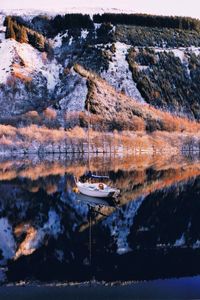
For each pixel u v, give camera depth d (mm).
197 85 135000
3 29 148875
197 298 19375
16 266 22562
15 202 37062
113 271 21875
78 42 149625
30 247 25344
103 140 102938
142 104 121875
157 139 108438
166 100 126875
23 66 135875
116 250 24531
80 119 108312
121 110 114312
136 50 139375
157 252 24359
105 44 143125
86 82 120188
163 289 19734
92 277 21109
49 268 22234
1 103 121688
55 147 98625
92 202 37000
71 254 24172
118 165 68312
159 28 154500
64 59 144500
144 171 59031
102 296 19109
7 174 55344
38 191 42156
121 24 154125
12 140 97438
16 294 19375
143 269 22078
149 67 134375
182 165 68938
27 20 158250
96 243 25922
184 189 43062
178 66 138125
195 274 21406
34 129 102750
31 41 146875
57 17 157375
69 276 21328
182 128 116188
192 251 24297
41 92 128375
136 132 109312
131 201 37031
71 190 42625
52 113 109500
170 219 31062
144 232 28016
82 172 57469
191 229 28469
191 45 150000
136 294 19609
